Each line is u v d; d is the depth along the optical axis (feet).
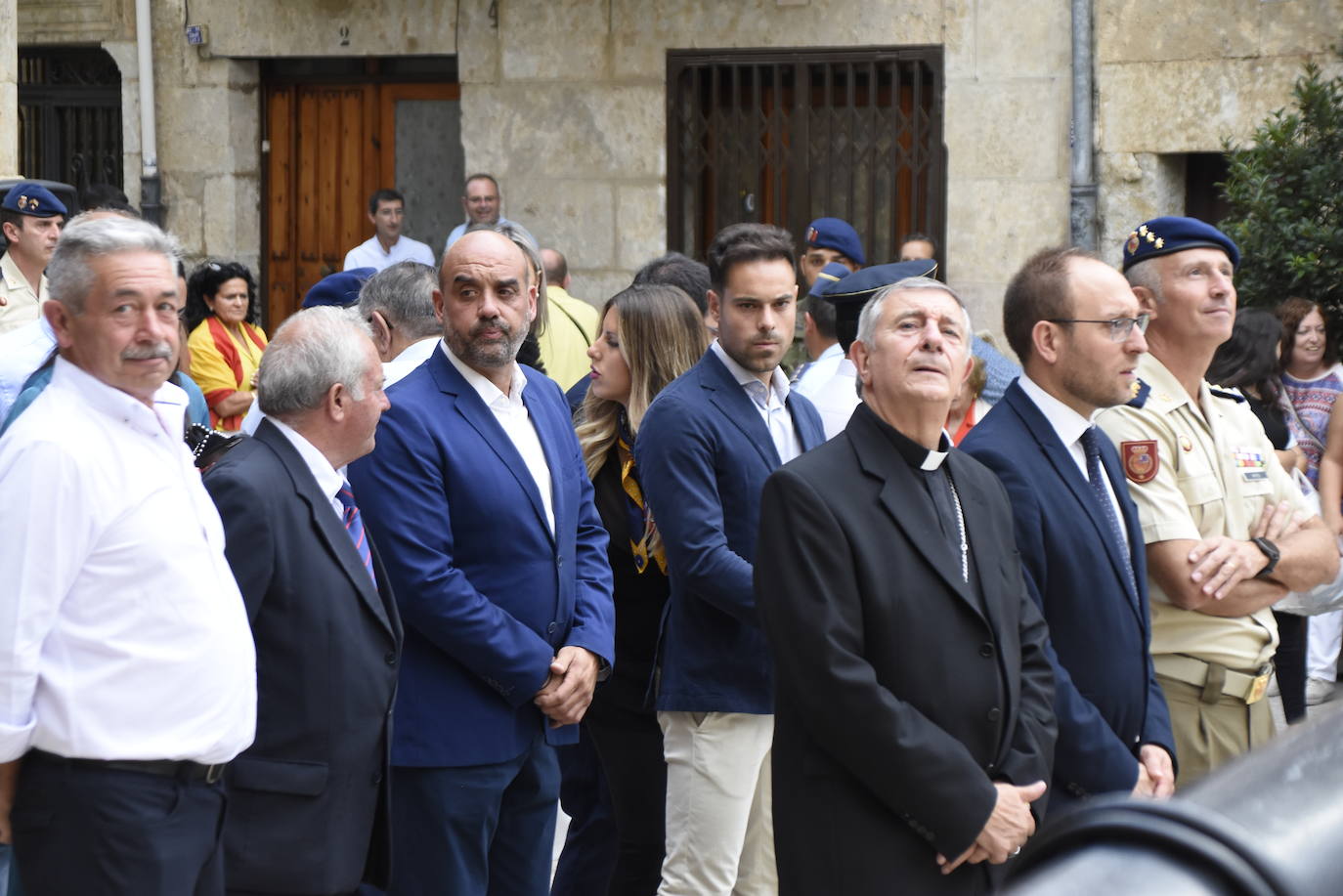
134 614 9.93
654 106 31.99
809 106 31.30
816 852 10.14
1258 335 20.08
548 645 12.89
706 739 13.65
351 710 11.18
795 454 14.37
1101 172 29.76
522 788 13.47
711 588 12.99
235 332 26.81
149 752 9.94
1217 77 28.60
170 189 35.86
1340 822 2.54
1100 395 11.50
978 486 10.78
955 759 9.73
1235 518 12.66
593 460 15.23
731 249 13.74
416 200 35.70
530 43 32.58
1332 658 23.32
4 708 9.55
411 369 14.51
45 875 9.93
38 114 37.65
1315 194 24.66
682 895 13.76
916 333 10.39
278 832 10.98
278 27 34.47
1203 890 2.45
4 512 9.68
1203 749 12.41
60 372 10.12
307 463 11.38
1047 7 29.68
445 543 12.52
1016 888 2.52
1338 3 27.58
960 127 30.48
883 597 10.02
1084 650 11.28
